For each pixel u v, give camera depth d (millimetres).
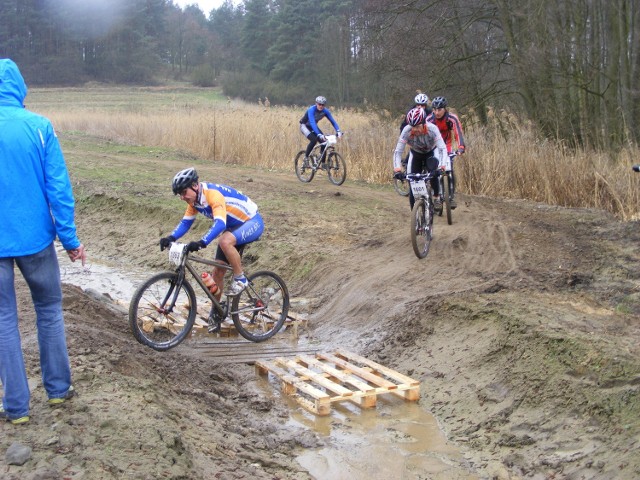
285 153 18891
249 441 5141
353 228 10750
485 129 15781
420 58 20250
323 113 14938
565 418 5207
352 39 28094
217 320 7016
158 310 6664
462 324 6766
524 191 13273
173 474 3904
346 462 5059
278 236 10383
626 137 14633
